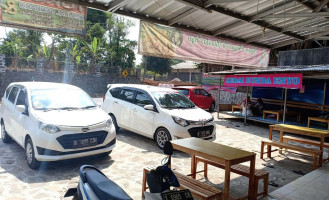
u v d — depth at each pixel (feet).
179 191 9.57
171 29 28.68
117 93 29.78
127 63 111.55
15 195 13.71
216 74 41.91
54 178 16.15
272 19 30.73
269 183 17.07
